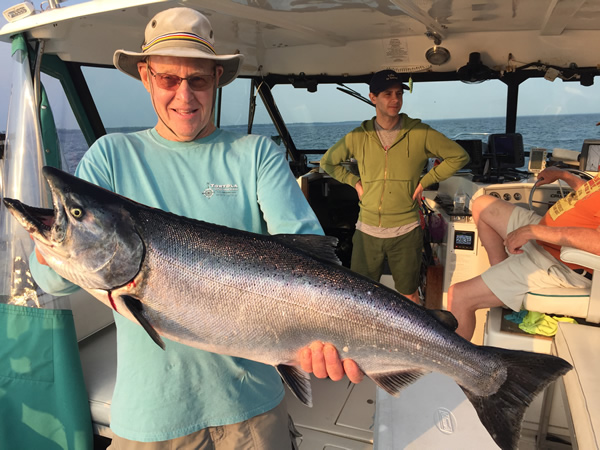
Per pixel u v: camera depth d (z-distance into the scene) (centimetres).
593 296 245
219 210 152
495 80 441
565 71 407
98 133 356
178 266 134
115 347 285
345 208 502
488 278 275
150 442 141
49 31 231
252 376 155
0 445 222
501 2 305
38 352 218
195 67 142
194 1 235
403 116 356
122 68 167
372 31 391
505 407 144
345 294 138
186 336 139
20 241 221
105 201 132
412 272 362
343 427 246
